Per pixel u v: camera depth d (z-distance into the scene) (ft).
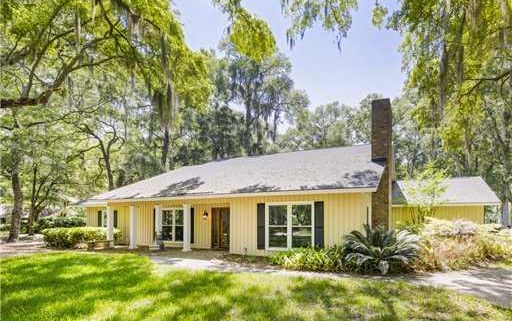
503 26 23.93
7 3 28.35
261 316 15.44
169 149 93.56
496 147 82.84
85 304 16.34
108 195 56.65
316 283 20.49
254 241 41.39
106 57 41.11
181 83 37.50
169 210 53.83
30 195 88.99
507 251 38.19
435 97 34.53
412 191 49.62
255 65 101.86
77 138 79.10
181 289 18.84
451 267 30.89
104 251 48.01
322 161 45.70
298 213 39.09
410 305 17.43
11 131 61.16
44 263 25.12
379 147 42.65
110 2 30.66
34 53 32.50
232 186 43.29
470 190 55.77
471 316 16.44
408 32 30.42
